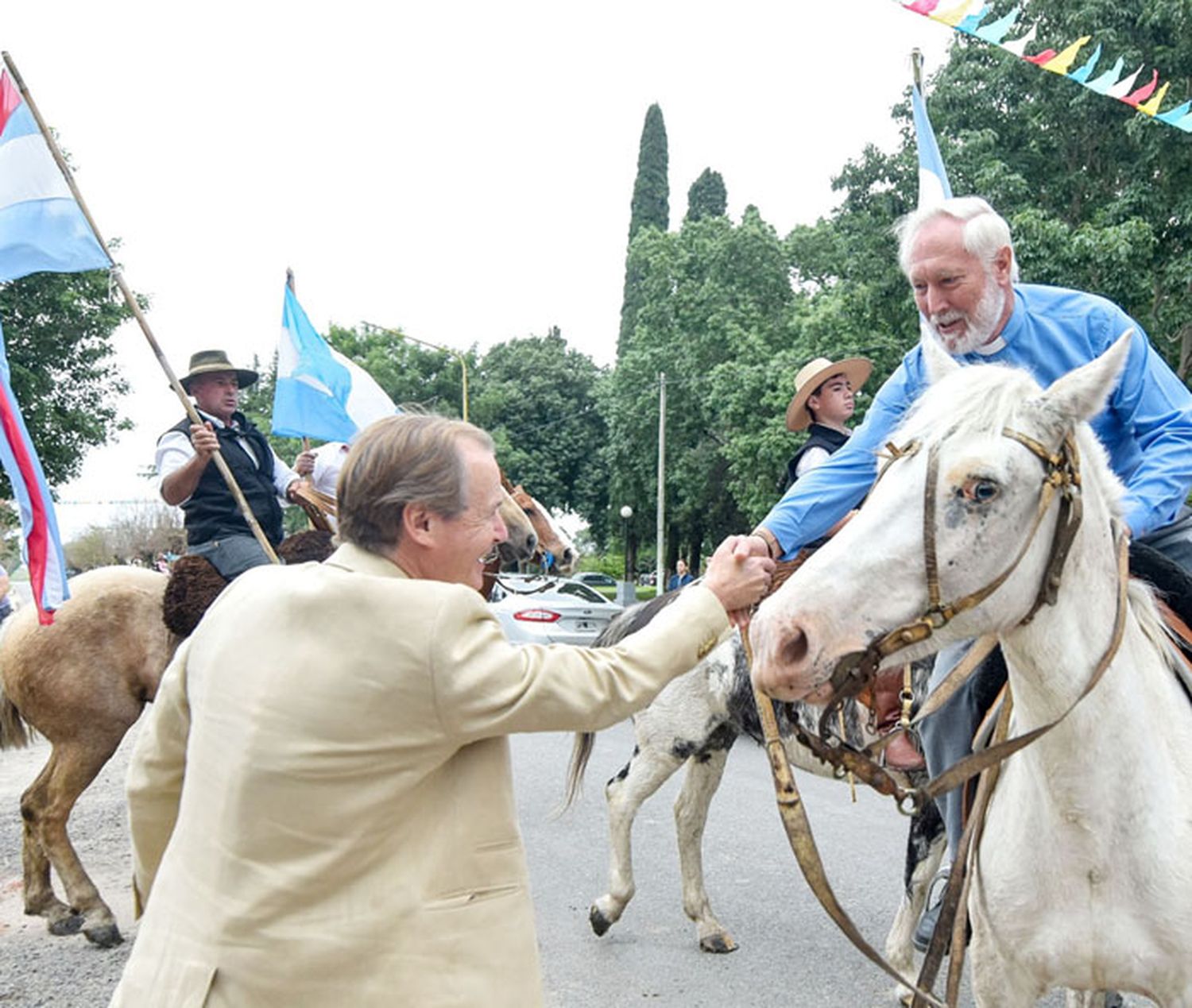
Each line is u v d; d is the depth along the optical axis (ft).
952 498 6.96
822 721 7.56
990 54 53.88
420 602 5.93
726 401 92.27
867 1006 13.99
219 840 5.85
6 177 16.58
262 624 6.07
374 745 5.80
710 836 21.77
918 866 13.92
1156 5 47.55
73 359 58.54
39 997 14.26
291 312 22.54
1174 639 8.91
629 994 14.38
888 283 58.95
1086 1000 10.19
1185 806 7.82
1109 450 10.04
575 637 41.19
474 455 6.54
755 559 7.52
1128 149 52.21
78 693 16.90
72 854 16.78
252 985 5.66
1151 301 51.70
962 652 9.91
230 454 19.29
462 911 5.93
